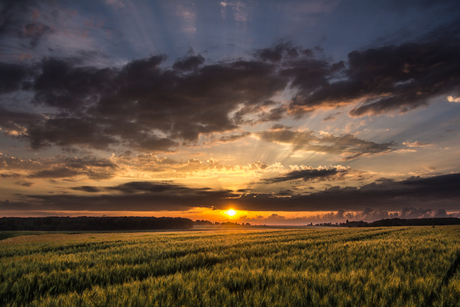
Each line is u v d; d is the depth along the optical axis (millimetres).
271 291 4980
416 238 20469
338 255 10578
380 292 5016
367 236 25375
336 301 4527
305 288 5109
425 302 4566
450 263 8367
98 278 7312
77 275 7359
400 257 10023
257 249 13492
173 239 26844
